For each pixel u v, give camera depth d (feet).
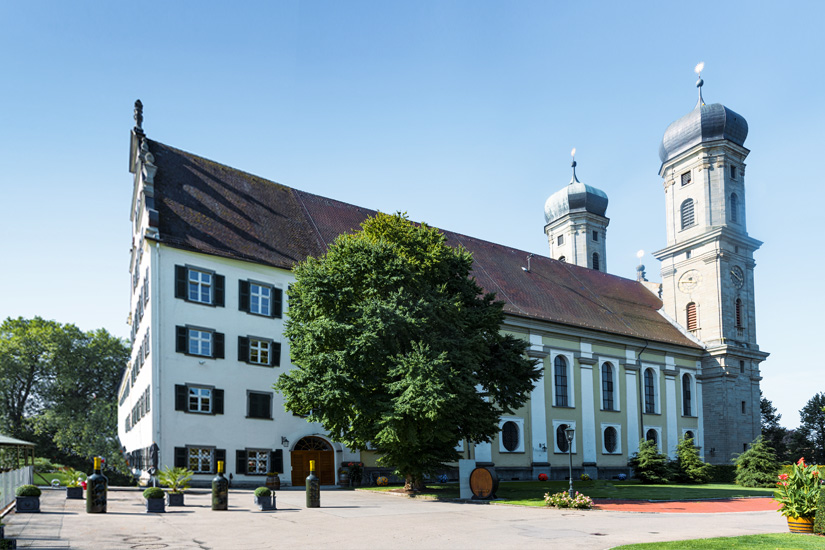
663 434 204.33
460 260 115.24
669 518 80.69
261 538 57.21
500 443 162.71
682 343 215.31
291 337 106.32
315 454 132.87
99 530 58.65
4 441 86.12
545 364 176.76
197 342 121.39
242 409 124.57
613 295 227.81
